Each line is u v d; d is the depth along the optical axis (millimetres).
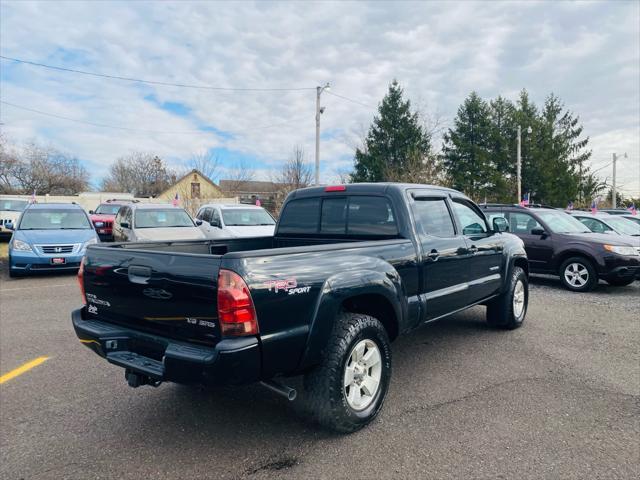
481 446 3129
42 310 7387
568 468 2857
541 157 43594
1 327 6371
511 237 6188
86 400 3984
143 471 2883
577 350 5262
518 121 43781
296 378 3779
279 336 2838
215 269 2717
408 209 4238
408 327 4008
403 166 34500
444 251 4496
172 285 2920
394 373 4531
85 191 56125
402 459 2977
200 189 41656
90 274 3596
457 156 43875
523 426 3418
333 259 3293
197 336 2838
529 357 5012
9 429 3463
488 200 41844
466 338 5754
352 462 2945
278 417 3637
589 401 3861
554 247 9453
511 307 5949
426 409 3711
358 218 4539
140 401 3963
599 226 12094
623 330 6145
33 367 4816
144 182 62812
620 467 2867
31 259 9992
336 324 3258
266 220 13539
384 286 3545
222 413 3717
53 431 3428
